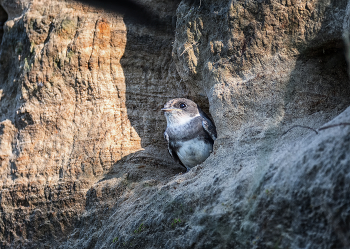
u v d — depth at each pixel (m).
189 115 11.98
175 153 12.27
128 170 11.94
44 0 14.02
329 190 6.32
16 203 12.48
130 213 10.24
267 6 9.73
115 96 13.07
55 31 13.32
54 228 11.91
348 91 9.15
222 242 7.63
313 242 6.36
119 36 13.42
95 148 12.41
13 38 14.22
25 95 13.15
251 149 9.02
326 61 9.36
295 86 9.33
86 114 12.85
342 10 8.95
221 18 10.55
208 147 11.70
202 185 8.93
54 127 12.88
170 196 9.38
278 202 7.02
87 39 13.20
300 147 7.55
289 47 9.51
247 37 10.00
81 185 12.00
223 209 7.95
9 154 13.04
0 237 12.41
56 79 13.08
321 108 9.10
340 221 6.08
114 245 9.70
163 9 13.75
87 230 11.31
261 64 9.79
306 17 9.33
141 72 13.47
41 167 12.56
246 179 7.98
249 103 9.69
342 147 6.43
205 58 10.96
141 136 12.86
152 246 8.90
